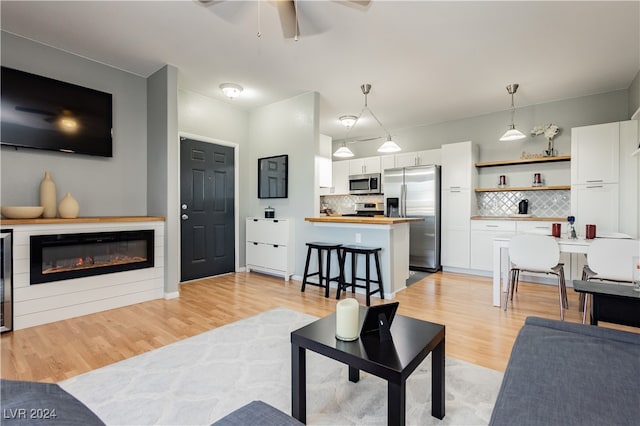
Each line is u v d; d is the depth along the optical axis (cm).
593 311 168
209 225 446
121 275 313
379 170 608
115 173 345
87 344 228
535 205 470
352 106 475
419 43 294
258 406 99
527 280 433
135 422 147
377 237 363
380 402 165
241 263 487
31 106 284
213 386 177
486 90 411
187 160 418
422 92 418
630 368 116
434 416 152
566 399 99
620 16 251
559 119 448
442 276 463
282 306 318
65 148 303
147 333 249
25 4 238
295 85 394
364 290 371
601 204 382
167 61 331
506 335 247
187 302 330
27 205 288
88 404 160
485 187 509
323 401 165
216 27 270
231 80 379
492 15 251
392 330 155
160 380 182
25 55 285
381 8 242
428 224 504
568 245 287
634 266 171
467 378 185
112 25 266
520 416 92
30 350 218
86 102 317
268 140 469
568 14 249
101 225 297
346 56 319
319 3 236
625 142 369
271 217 458
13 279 251
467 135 530
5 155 278
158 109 350
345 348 135
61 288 276
